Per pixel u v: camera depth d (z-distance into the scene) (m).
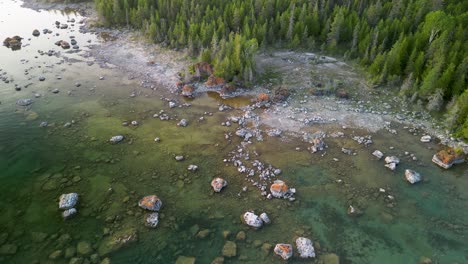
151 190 30.95
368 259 25.81
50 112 41.56
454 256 26.36
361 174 34.19
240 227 27.64
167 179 32.34
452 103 43.03
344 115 43.81
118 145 36.53
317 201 30.77
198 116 42.69
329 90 48.44
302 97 47.53
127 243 25.59
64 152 35.06
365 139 39.44
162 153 35.75
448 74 43.88
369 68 52.56
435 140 39.75
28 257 24.23
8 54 56.12
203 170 33.69
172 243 26.02
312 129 40.84
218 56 51.16
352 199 31.17
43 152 34.84
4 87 46.31
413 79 48.50
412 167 35.47
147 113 42.69
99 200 29.44
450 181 33.81
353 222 28.84
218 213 28.89
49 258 24.22
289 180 33.00
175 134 38.97
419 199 31.55
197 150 36.50
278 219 28.69
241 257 25.22
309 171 34.31
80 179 31.67
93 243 25.52
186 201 29.95
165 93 47.59
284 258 25.11
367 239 27.41
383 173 34.47
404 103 46.56
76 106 43.19
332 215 29.39
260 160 35.44
